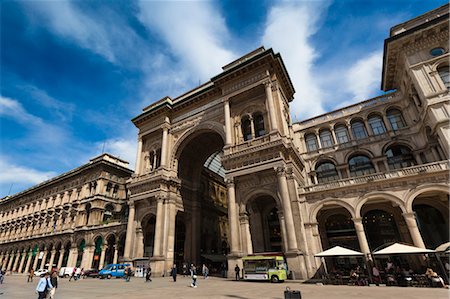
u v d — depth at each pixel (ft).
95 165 176.86
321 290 51.52
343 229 91.81
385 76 106.63
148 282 79.56
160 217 108.17
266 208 101.96
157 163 129.70
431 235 80.94
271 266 70.74
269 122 94.07
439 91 78.74
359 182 79.00
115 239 142.92
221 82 113.39
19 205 238.07
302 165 104.83
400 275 60.34
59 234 170.91
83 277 122.11
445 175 68.13
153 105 144.46
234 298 42.06
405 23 100.17
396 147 101.04
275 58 105.70
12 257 204.54
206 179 166.71
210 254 130.11
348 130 113.60
